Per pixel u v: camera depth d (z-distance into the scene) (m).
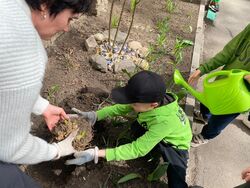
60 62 3.07
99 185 2.16
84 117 2.29
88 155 2.01
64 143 1.79
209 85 2.33
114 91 2.01
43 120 2.41
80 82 2.89
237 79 2.18
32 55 1.04
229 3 5.52
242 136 3.02
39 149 1.37
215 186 2.53
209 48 4.16
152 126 2.06
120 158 2.06
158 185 2.27
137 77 1.94
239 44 2.36
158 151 2.27
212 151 2.80
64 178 2.13
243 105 2.25
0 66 0.97
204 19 4.80
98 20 3.78
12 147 1.15
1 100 1.01
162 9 4.50
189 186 2.35
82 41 3.38
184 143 2.19
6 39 0.97
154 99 1.92
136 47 3.39
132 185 2.22
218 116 2.44
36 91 1.08
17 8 1.04
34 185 1.50
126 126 2.46
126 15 4.10
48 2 1.09
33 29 1.07
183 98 3.02
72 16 1.18
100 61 3.04
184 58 3.60
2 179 1.30
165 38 3.79
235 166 2.72
